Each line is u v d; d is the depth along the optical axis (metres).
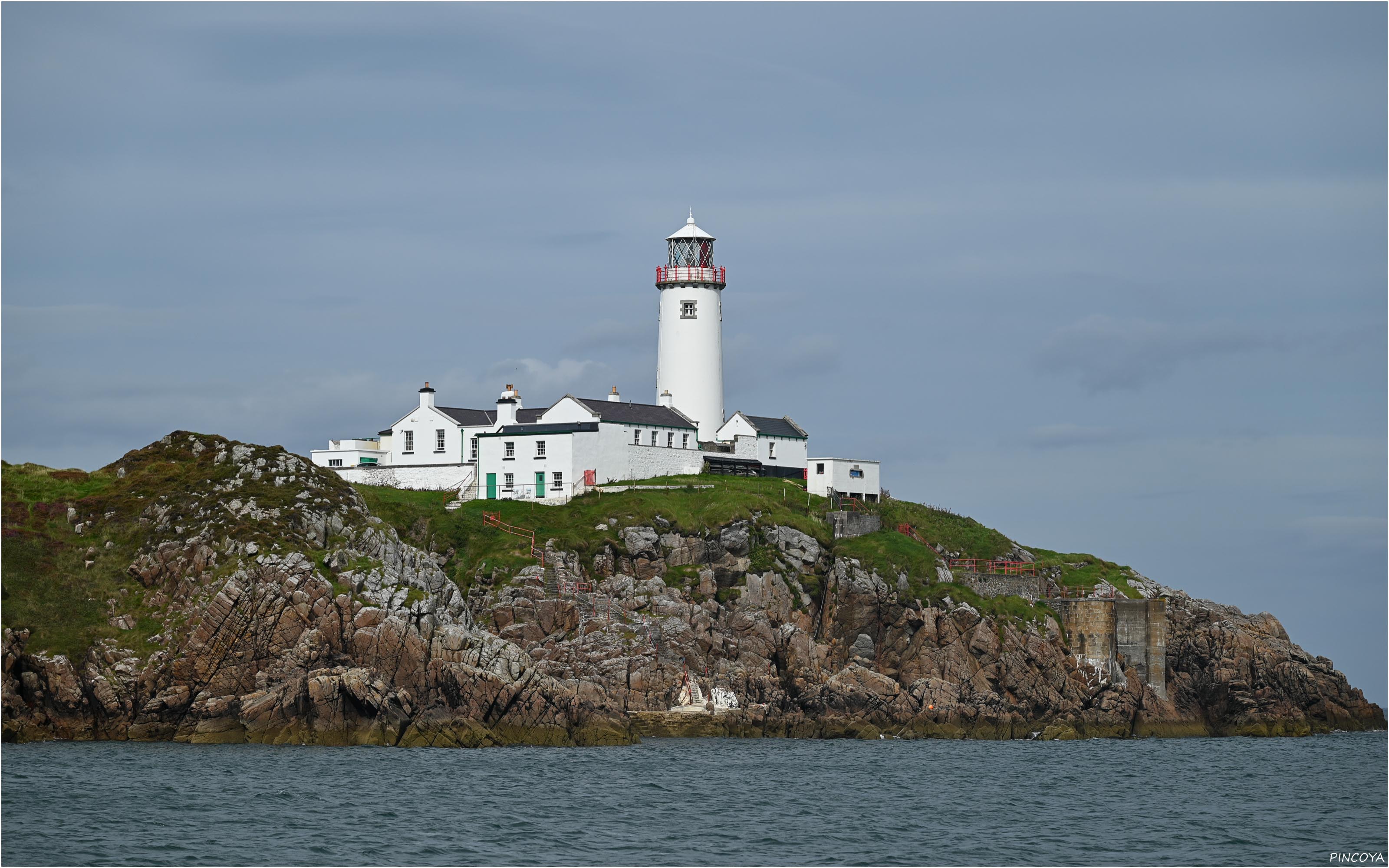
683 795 148.62
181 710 171.12
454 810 135.25
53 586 179.00
